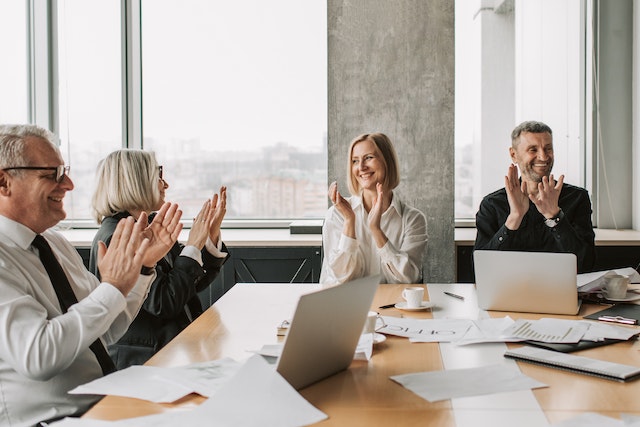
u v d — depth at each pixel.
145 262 2.23
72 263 2.23
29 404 1.80
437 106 4.20
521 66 4.96
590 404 1.44
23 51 5.05
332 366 1.65
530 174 3.41
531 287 2.36
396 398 1.49
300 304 1.43
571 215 3.41
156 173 2.77
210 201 2.98
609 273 2.55
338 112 4.21
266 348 1.89
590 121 4.91
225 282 4.43
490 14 4.95
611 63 4.84
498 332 2.05
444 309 2.47
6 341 1.67
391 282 3.18
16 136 1.85
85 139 5.21
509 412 1.40
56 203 1.93
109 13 5.14
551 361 1.71
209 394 1.50
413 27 4.18
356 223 3.36
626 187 4.89
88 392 1.53
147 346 2.54
